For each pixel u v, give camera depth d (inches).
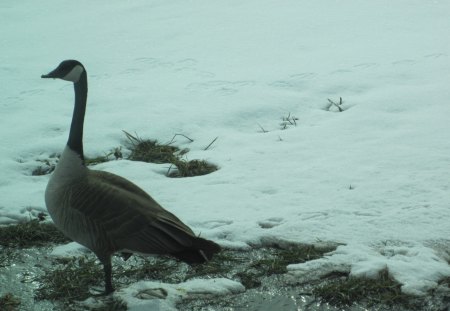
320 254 309.4
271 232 326.6
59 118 492.4
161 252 266.2
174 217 276.2
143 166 410.3
